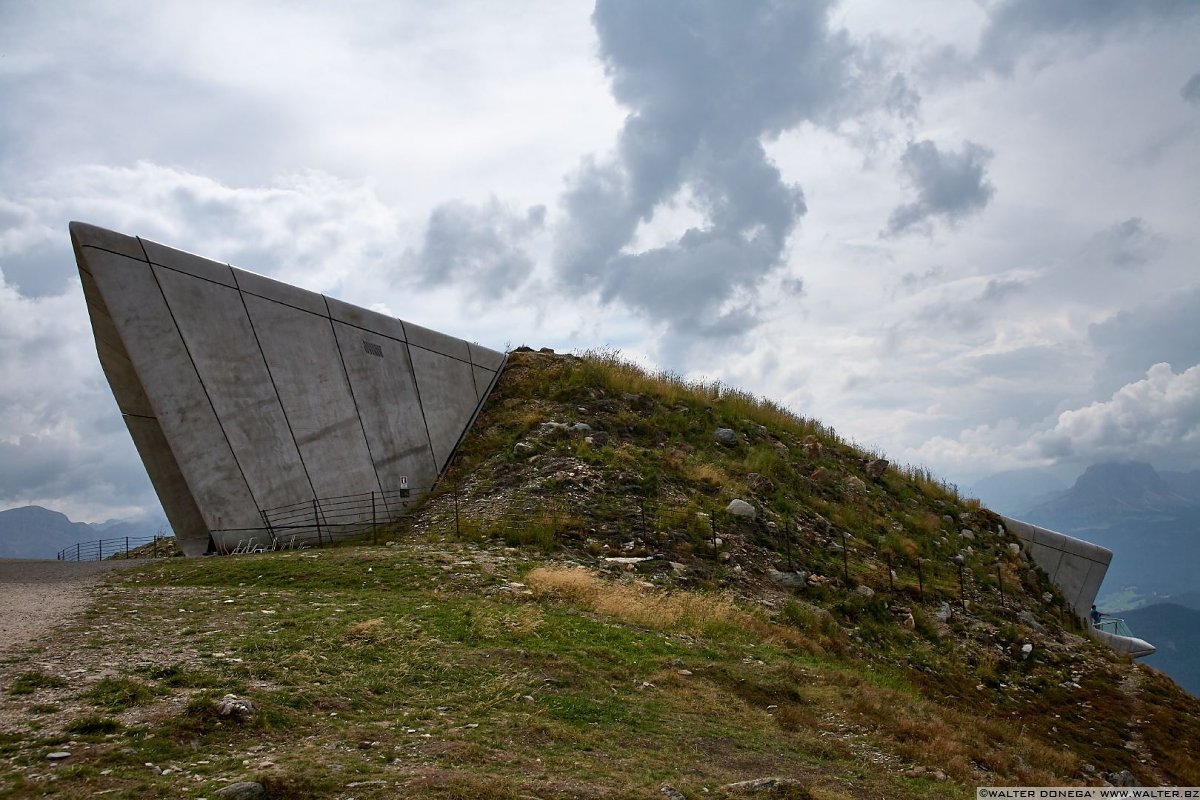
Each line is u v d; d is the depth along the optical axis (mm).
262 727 8281
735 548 21641
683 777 8500
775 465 28672
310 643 11383
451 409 29156
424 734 8656
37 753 7164
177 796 6559
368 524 25203
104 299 22531
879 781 9625
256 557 19438
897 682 16312
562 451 26156
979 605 23953
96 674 9500
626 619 15375
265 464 24359
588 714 10102
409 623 12781
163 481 24578
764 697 12258
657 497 23609
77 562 21359
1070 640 24516
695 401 32375
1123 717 18656
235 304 24609
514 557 18859
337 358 26578
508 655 11695
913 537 27969
